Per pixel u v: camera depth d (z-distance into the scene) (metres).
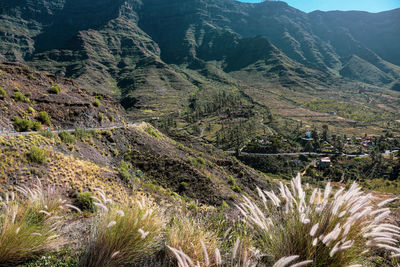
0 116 23.67
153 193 21.39
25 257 2.86
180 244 2.56
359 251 1.86
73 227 4.16
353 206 1.78
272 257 2.04
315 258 1.83
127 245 2.41
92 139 29.73
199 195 28.72
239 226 2.65
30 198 3.37
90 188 16.44
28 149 17.83
